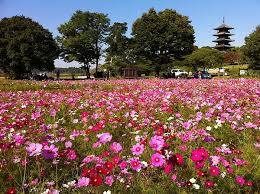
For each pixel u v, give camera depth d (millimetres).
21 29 75562
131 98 14648
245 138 8156
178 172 5586
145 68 87625
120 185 5148
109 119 9984
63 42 91500
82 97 17172
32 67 74875
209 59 79875
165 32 86500
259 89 20469
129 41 94750
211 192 5016
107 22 93875
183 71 89875
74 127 9664
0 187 5383
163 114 11070
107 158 5910
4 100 16594
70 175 5730
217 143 7730
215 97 15047
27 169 5809
